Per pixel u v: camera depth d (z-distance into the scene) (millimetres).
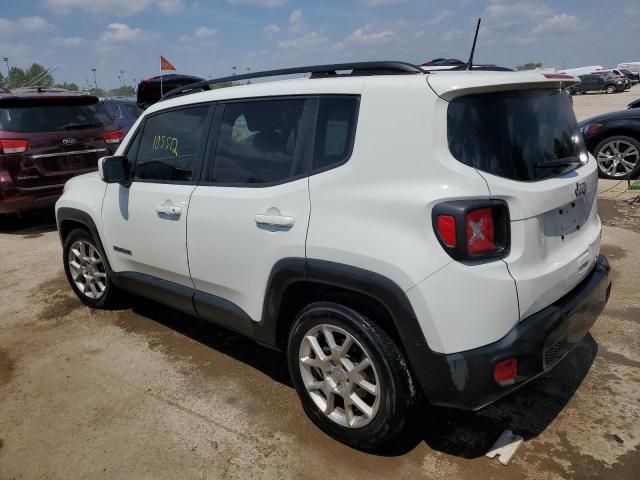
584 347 3512
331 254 2469
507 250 2254
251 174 2971
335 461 2598
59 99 7148
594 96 38219
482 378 2207
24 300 4840
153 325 4211
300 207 2643
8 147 6668
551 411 2877
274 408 3049
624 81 41250
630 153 8039
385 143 2385
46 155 6906
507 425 2787
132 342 3939
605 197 7316
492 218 2223
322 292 2740
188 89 3602
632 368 3244
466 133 2266
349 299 2521
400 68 2553
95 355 3771
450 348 2209
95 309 4566
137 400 3195
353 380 2547
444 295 2184
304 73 2918
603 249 5344
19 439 2902
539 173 2416
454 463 2539
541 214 2342
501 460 2523
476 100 2322
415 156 2291
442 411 2924
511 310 2223
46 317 4453
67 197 4395
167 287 3594
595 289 2678
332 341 2617
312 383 2756
